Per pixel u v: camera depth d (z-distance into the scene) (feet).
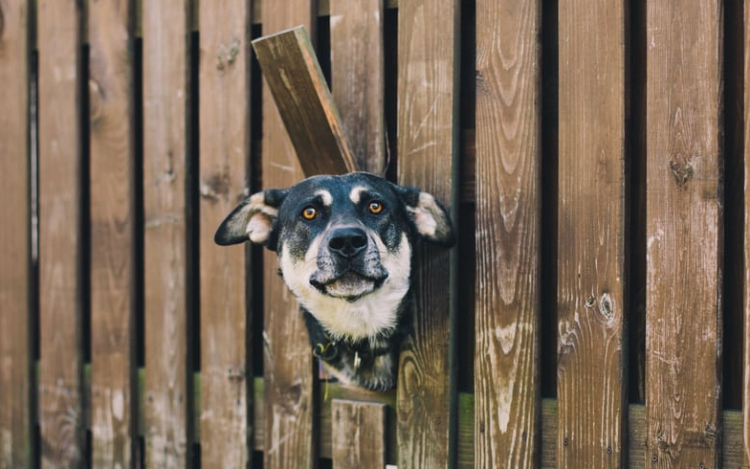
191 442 6.64
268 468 6.43
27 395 7.00
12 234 7.00
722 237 5.53
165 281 6.62
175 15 6.59
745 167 5.45
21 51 6.95
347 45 6.24
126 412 6.73
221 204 6.48
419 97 6.06
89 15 6.81
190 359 6.63
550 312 6.04
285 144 6.36
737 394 5.70
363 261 5.65
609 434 5.66
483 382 5.93
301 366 6.34
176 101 6.59
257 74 6.63
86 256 7.07
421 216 5.90
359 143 6.22
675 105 5.57
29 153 6.98
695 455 5.53
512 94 5.87
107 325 6.78
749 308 5.44
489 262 5.92
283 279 6.01
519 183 5.86
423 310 6.05
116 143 6.75
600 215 5.69
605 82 5.68
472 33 6.19
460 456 6.08
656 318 5.61
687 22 5.54
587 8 5.71
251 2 6.48
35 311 7.15
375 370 6.14
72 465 6.89
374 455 6.15
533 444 5.83
